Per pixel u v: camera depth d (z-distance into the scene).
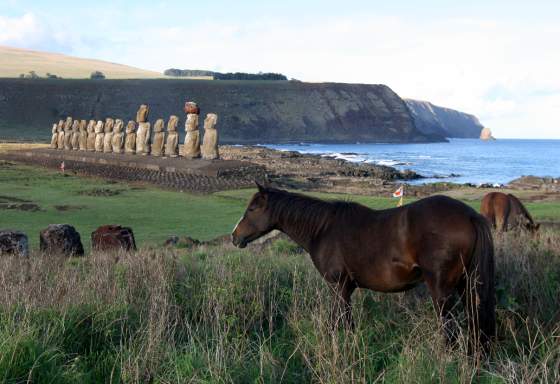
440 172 86.81
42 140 141.00
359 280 6.69
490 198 13.58
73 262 12.87
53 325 6.72
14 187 41.38
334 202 7.06
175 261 9.94
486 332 5.96
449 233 5.87
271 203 7.45
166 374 5.85
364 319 7.07
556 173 91.44
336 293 6.79
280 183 47.19
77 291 7.97
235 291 8.08
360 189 44.31
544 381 5.20
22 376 5.56
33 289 8.01
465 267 5.92
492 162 124.31
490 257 5.91
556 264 8.24
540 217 21.27
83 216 28.83
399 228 6.23
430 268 5.97
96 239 16.02
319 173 65.50
